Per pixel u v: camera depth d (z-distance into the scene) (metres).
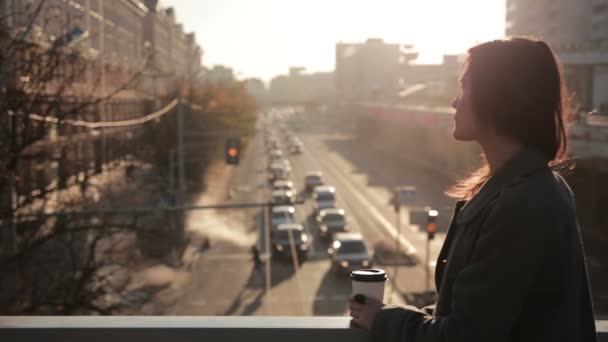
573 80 24.69
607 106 25.06
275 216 34.91
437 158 48.78
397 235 27.78
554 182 1.82
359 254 24.81
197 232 34.56
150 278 19.91
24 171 14.39
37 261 13.39
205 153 49.69
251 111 93.94
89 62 17.45
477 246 1.78
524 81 1.85
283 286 23.50
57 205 15.29
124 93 34.88
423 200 36.56
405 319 1.90
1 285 12.52
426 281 20.77
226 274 25.12
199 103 51.53
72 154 21.45
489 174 2.14
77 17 14.63
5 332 2.16
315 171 63.06
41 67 13.02
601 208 22.44
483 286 1.73
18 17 13.98
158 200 23.19
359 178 54.75
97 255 15.30
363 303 2.04
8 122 13.15
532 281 1.71
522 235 1.71
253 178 59.75
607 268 15.72
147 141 39.25
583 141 23.31
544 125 1.86
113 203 18.16
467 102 1.96
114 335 2.15
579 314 1.81
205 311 19.38
